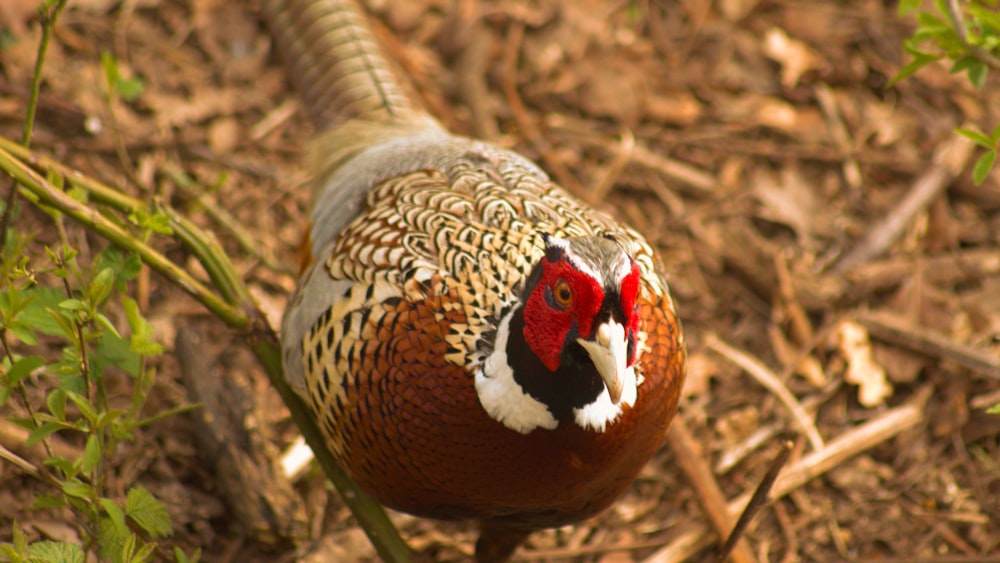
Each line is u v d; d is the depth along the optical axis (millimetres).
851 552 7008
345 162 6734
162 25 9531
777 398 7781
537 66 9836
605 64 9930
